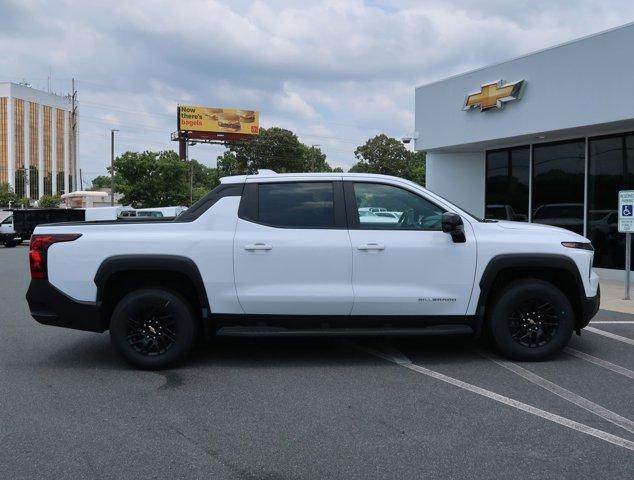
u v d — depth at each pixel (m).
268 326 5.83
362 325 5.84
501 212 16.23
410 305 5.77
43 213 35.19
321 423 4.42
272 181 5.95
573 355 6.32
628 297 10.02
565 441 4.07
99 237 5.75
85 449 3.97
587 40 12.11
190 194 64.69
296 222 5.83
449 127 15.92
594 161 13.42
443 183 17.92
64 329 8.05
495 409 4.70
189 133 92.81
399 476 3.56
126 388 5.30
